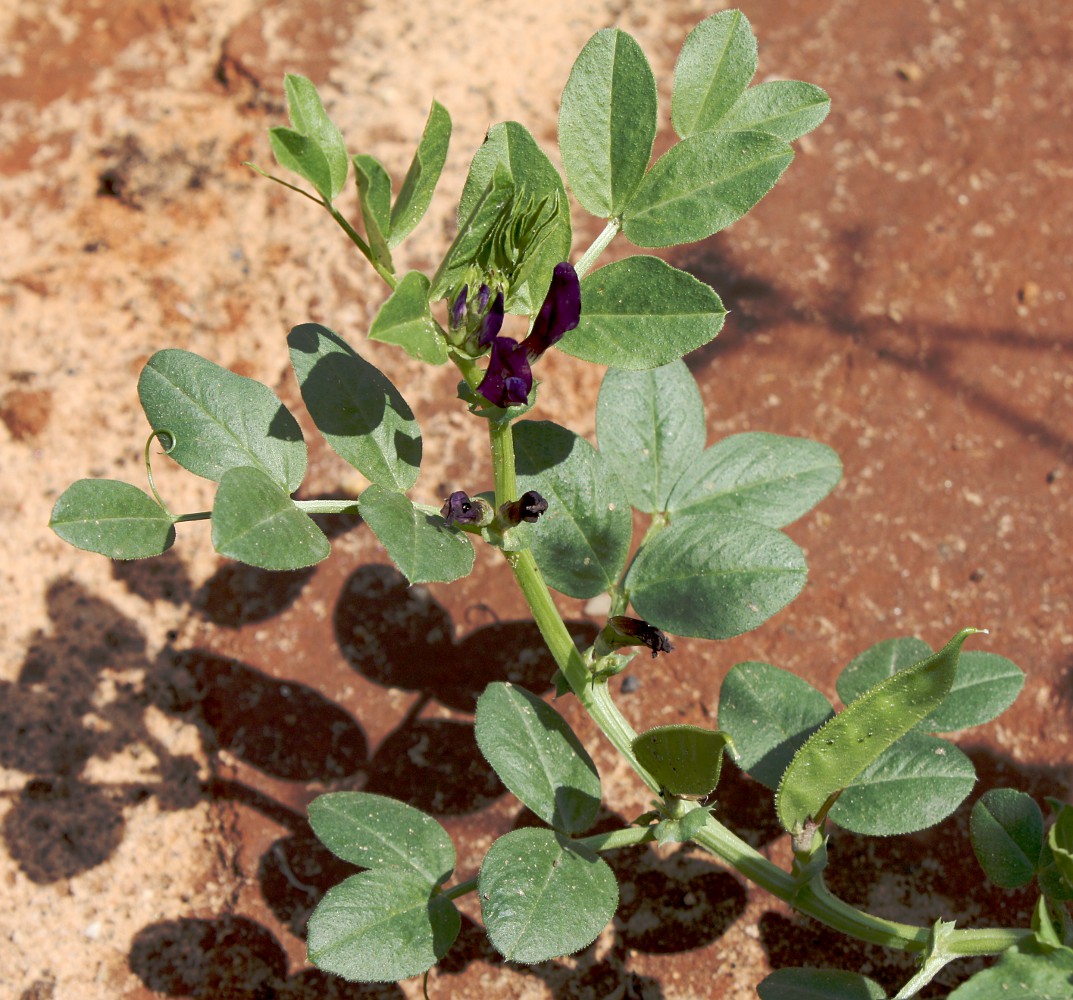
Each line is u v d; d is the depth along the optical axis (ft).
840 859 1.82
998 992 1.53
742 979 1.77
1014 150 2.22
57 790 1.91
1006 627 1.92
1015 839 1.64
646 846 1.83
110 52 2.49
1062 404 2.04
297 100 1.49
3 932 1.85
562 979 1.78
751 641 1.93
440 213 2.22
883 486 2.01
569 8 2.50
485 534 1.55
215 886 1.87
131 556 1.54
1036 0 2.45
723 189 1.53
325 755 1.89
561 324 1.46
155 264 2.20
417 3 2.50
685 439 1.75
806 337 2.10
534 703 1.65
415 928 1.60
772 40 2.41
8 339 2.15
